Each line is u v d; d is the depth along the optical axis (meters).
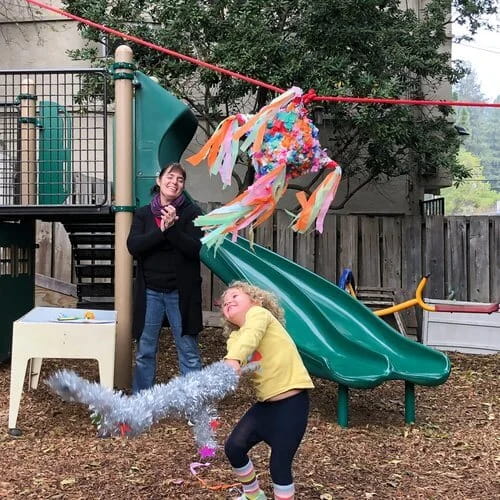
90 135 9.40
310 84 7.30
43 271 9.49
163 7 7.81
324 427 4.64
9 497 3.25
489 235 8.43
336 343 4.91
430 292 8.56
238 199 3.59
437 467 3.88
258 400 2.94
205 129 9.80
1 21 10.66
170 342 7.79
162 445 4.07
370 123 7.70
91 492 3.33
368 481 3.60
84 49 8.61
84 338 4.32
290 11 7.90
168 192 4.57
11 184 6.38
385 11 9.07
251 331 2.77
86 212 5.54
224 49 7.36
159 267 4.63
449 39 10.34
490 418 5.07
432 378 4.63
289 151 3.68
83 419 4.63
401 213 11.12
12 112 7.20
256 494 3.01
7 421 4.57
